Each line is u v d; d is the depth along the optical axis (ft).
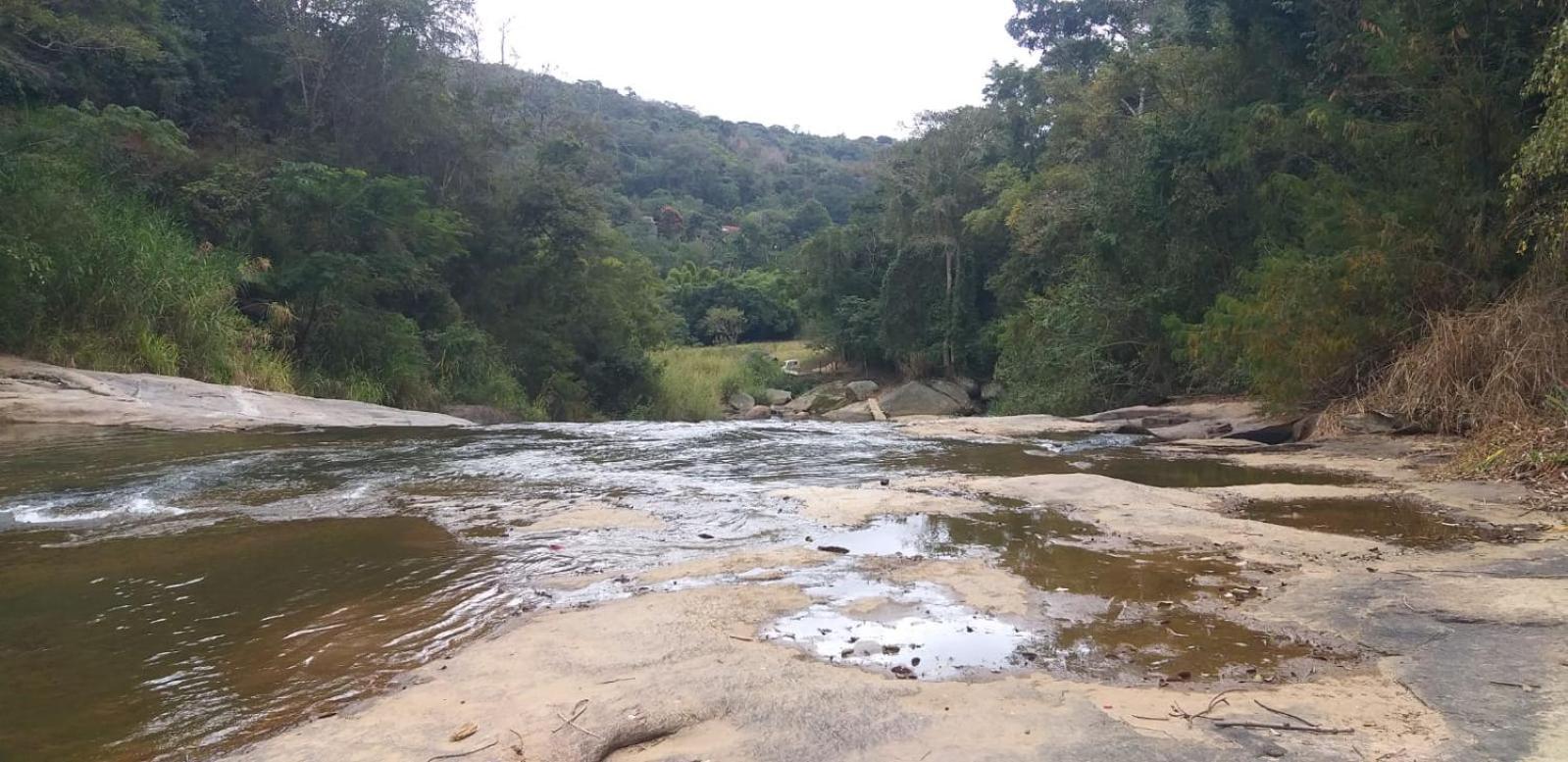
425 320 71.67
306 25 68.80
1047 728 7.91
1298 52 48.32
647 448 31.42
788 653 10.05
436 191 75.82
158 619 12.07
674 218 271.49
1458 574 12.67
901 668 9.60
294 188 54.95
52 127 47.93
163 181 53.52
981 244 115.85
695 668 9.51
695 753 7.56
